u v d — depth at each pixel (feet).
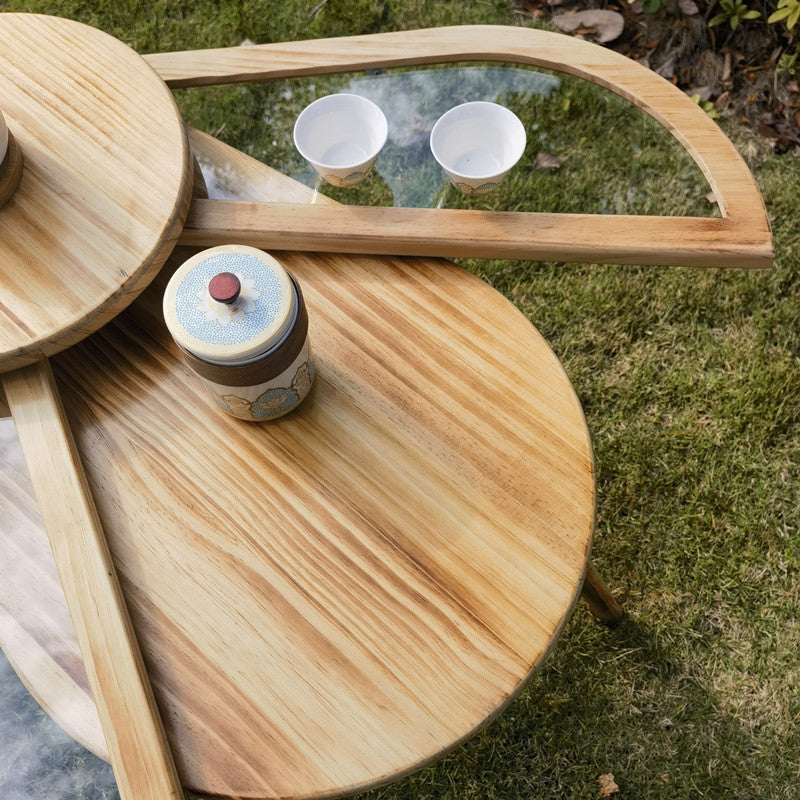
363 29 3.57
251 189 2.27
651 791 2.74
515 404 2.02
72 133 2.19
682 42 3.42
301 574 1.89
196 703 1.79
